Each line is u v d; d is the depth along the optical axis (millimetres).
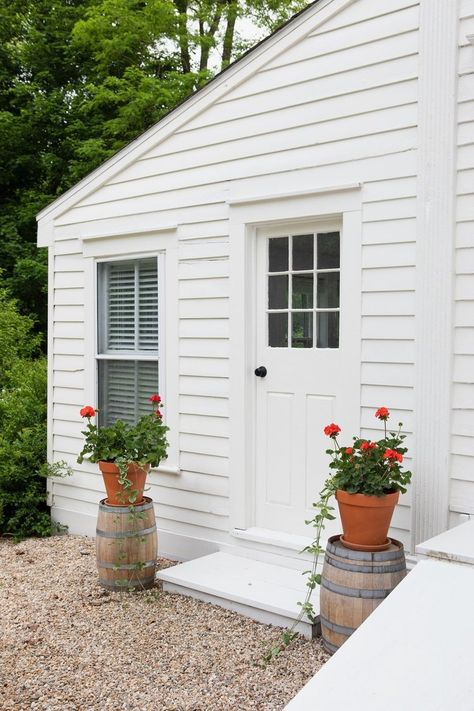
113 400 5656
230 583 4223
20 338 10984
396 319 3926
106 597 4418
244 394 4652
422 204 3768
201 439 4949
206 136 4855
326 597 3465
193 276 4969
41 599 4441
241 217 4648
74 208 5852
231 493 4742
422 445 3783
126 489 4426
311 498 4426
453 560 2930
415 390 3809
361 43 4039
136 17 13242
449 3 3648
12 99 14805
